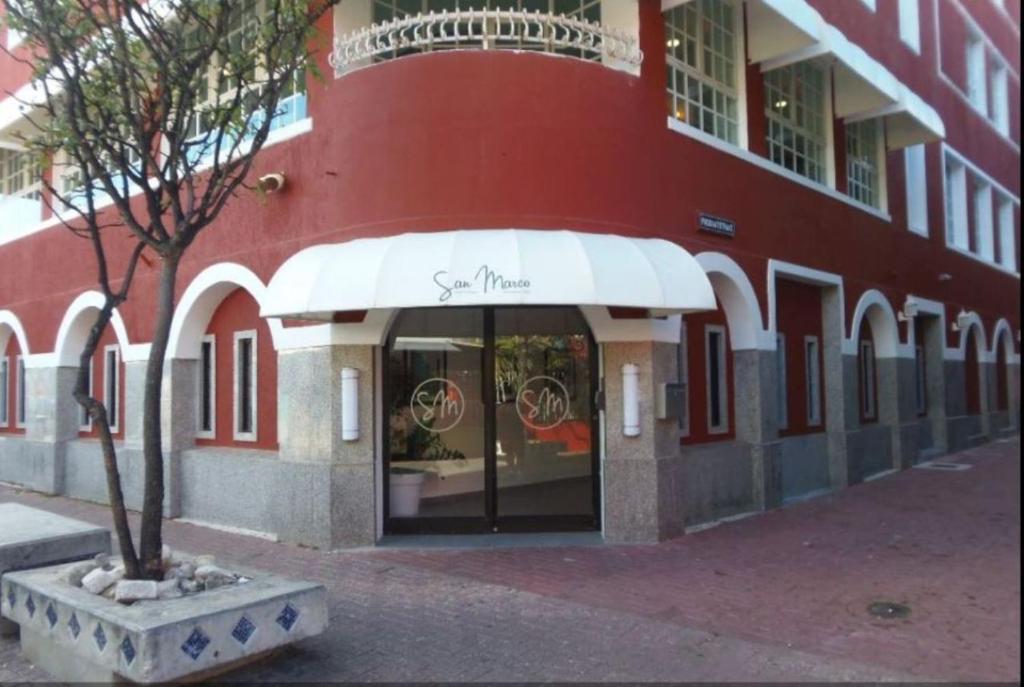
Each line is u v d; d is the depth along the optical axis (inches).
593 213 344.8
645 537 347.9
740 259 425.4
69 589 213.8
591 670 209.6
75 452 518.6
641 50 374.6
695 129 398.3
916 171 690.8
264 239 387.5
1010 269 957.2
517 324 362.3
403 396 361.1
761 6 442.0
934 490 509.7
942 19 776.9
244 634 196.9
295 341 358.6
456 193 335.6
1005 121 964.0
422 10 387.5
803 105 518.3
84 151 237.3
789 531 377.7
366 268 306.3
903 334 634.8
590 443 359.9
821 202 513.3
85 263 517.0
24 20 236.8
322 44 353.1
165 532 389.7
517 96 341.1
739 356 437.7
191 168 241.4
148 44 236.7
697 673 207.0
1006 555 331.9
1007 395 924.6
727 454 413.1
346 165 351.3
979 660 214.5
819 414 523.5
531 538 349.7
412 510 359.3
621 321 350.9
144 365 453.1
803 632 237.3
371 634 237.1
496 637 234.2
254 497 379.2
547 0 393.7
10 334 627.8
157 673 179.6
